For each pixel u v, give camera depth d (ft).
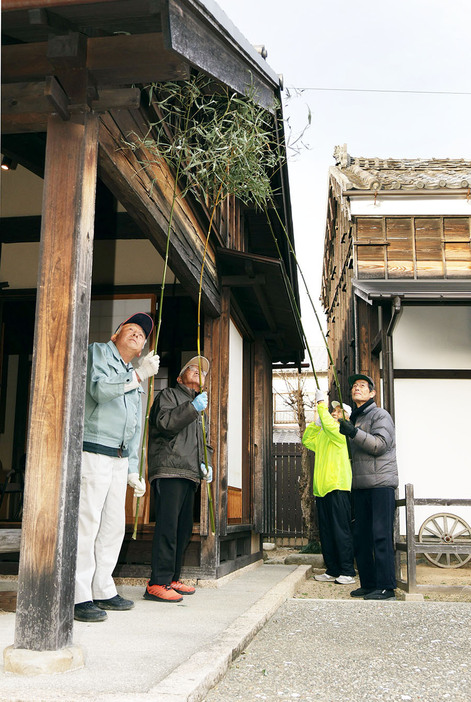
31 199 20.76
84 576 12.18
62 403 8.68
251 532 26.30
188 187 14.05
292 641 11.73
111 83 9.61
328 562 22.79
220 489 19.65
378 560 18.10
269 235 30.83
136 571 18.19
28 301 23.04
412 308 30.30
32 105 9.41
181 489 15.02
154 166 13.48
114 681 7.85
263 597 15.78
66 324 8.88
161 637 10.63
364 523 19.16
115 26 9.46
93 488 12.41
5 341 25.18
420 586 18.12
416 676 9.53
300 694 8.50
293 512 40.81
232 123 13.43
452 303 26.73
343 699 8.34
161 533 14.92
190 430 15.15
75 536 8.79
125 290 21.62
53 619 8.23
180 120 14.46
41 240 9.16
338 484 22.17
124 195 12.21
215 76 10.08
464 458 28.78
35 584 8.32
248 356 27.63
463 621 13.98
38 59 9.48
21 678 7.87
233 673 9.39
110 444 12.76
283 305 24.18
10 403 25.13
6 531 12.00
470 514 28.02
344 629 12.98
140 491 13.91
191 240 17.13
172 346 24.36
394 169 37.63
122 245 21.81
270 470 34.35
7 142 14.58
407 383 29.66
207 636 10.86
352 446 19.40
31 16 8.83
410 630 12.95
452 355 29.81
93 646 9.79
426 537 27.71
